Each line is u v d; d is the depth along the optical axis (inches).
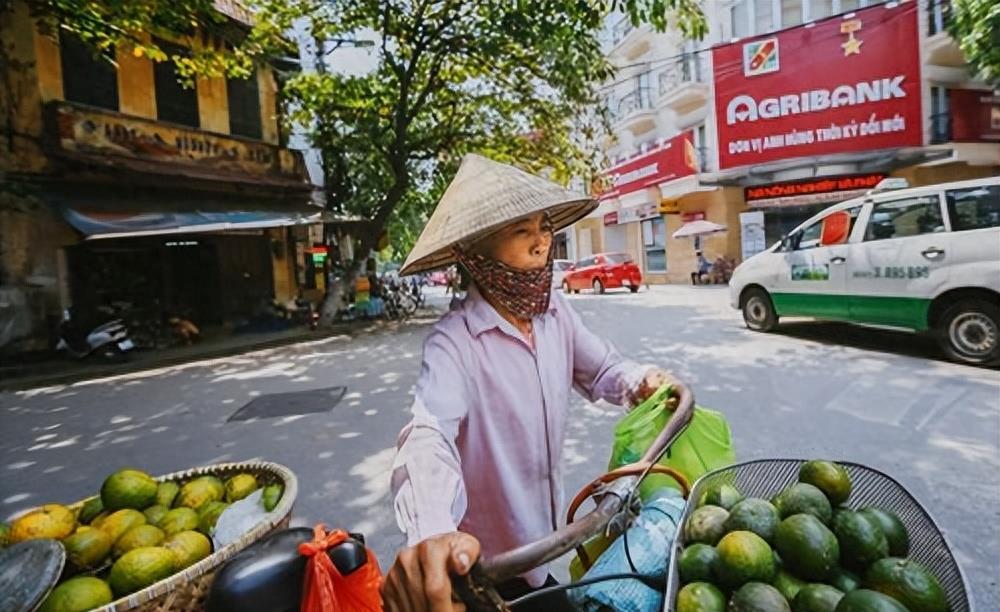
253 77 512.1
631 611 43.2
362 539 48.5
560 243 1242.0
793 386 196.2
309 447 167.6
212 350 384.8
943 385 184.1
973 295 205.8
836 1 609.9
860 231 243.6
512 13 313.6
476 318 49.5
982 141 557.0
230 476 77.7
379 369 285.4
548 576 55.3
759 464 50.3
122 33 276.2
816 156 577.6
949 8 506.9
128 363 345.7
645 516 48.9
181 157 438.0
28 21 370.3
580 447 152.6
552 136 474.3
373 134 486.3
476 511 50.9
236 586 39.4
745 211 685.3
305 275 576.1
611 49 957.8
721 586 38.9
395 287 625.3
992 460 126.5
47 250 389.1
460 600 31.2
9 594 47.6
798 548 38.1
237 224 394.3
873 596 33.4
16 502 140.2
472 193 48.1
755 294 306.8
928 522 42.1
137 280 450.0
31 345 374.9
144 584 53.2
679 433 48.6
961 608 36.0
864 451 136.3
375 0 388.5
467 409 47.8
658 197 782.5
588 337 60.4
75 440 189.6
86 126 381.4
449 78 470.9
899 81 541.3
